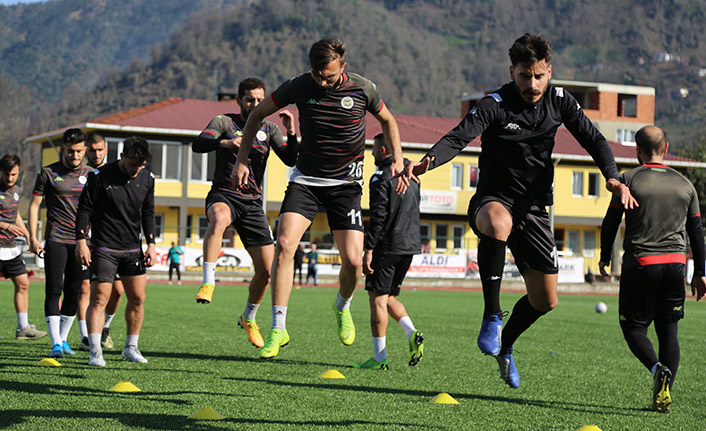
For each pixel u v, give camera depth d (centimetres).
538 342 1062
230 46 19075
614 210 570
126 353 724
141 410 486
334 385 617
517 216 515
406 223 721
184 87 17112
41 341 873
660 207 564
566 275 3747
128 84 17538
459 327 1263
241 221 749
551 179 524
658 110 18850
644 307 569
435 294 2659
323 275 3656
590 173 4434
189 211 4009
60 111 15675
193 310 1469
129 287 708
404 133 4272
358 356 820
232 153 744
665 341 569
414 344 703
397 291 744
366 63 19962
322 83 610
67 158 777
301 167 657
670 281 564
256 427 451
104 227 681
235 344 897
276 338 669
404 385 635
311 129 638
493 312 482
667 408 536
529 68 486
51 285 753
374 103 641
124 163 677
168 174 3925
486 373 724
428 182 4194
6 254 868
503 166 513
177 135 3922
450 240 4259
